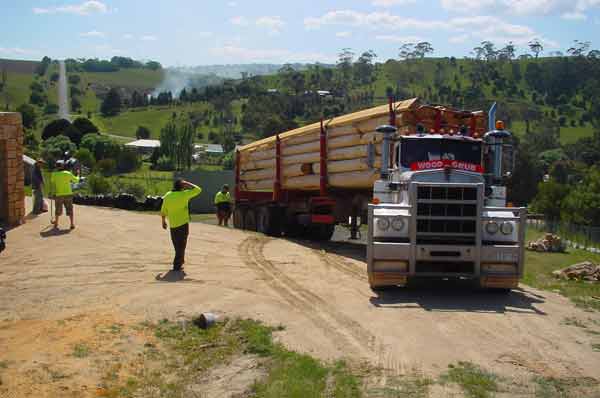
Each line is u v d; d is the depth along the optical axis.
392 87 137.00
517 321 8.77
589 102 137.75
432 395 5.98
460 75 152.00
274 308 9.23
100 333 7.84
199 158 88.75
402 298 10.22
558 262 17.77
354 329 8.26
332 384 6.30
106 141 76.25
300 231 21.45
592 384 6.33
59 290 10.07
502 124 12.10
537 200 43.97
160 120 140.12
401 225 10.38
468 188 10.20
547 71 151.62
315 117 98.69
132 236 15.77
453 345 7.57
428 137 11.88
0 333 7.73
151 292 10.03
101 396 6.03
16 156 16.64
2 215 16.59
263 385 6.30
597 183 39.34
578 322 8.84
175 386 6.35
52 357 6.91
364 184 16.17
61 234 15.51
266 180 22.75
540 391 6.12
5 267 11.80
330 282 11.42
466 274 10.34
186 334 8.04
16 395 5.89
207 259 13.25
